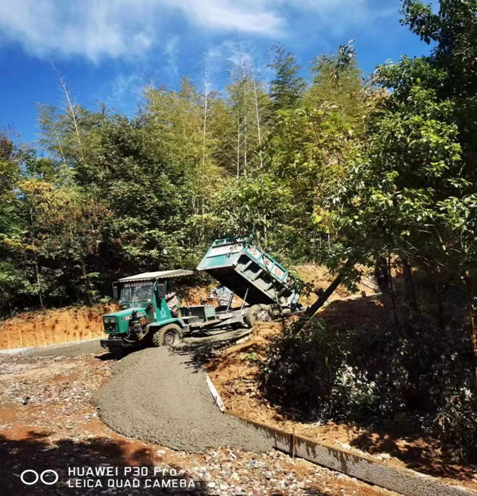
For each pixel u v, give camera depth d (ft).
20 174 58.13
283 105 60.23
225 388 24.35
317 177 25.02
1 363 40.11
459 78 23.62
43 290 52.80
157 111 64.08
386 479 15.96
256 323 32.55
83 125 71.51
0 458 17.11
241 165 68.13
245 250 35.27
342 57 27.96
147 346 37.60
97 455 18.10
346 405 21.58
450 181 17.48
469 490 14.16
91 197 56.08
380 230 17.97
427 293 26.48
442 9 24.30
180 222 58.29
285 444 19.20
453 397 18.53
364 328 26.37
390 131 17.76
